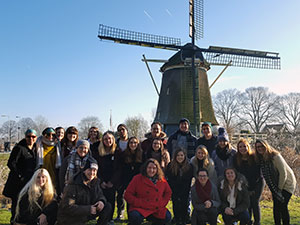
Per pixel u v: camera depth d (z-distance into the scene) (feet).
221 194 14.79
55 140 15.61
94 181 13.19
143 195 13.97
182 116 53.83
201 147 15.83
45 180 12.60
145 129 136.67
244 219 14.14
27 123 222.89
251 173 15.39
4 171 31.71
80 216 12.39
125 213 19.08
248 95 154.61
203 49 52.26
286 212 14.44
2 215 18.13
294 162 41.83
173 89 56.24
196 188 14.67
